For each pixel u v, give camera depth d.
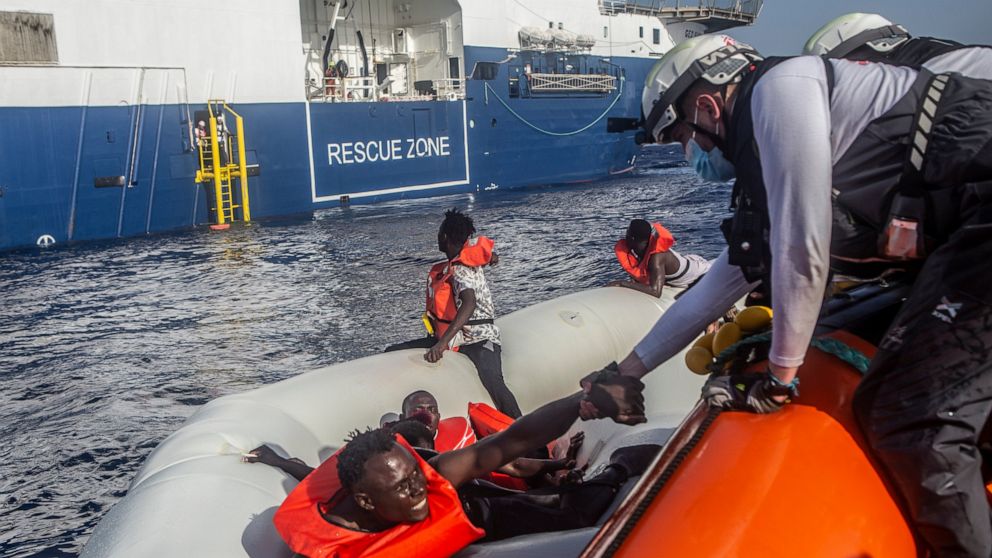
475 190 26.12
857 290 2.30
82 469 6.07
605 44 29.78
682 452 1.91
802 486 1.75
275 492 3.45
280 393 4.40
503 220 18.52
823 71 1.79
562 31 27.03
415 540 2.60
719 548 1.67
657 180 27.45
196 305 11.17
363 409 4.51
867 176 1.79
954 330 1.70
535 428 2.64
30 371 8.49
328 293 11.53
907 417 1.75
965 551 1.74
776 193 1.73
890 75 1.79
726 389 1.94
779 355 1.81
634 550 1.72
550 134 27.95
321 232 18.11
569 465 3.58
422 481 2.59
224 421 3.96
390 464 2.53
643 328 6.37
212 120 19.62
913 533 1.81
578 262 12.80
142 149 19.27
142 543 2.91
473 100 25.80
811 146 1.68
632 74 30.95
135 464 6.14
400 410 4.62
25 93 17.64
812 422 1.87
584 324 6.07
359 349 8.78
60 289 12.70
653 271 6.61
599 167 29.78
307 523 2.75
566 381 5.76
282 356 8.67
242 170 20.38
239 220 20.83
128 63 18.98
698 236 15.12
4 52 17.38
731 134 1.92
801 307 1.75
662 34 32.28
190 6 19.78
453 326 5.09
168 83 19.59
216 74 20.34
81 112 18.36
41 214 17.98
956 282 1.71
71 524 5.25
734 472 1.79
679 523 1.73
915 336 1.75
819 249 1.70
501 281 11.47
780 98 1.73
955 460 1.71
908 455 1.75
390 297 11.14
